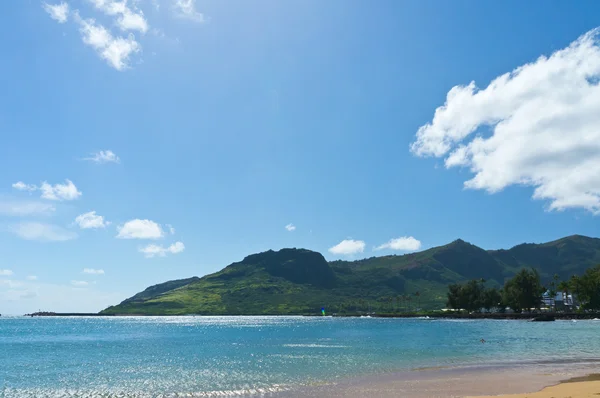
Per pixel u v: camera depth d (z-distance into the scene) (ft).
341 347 294.66
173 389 141.59
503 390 119.24
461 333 424.05
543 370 157.69
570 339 305.53
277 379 154.81
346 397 115.24
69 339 455.63
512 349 245.65
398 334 441.68
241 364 206.59
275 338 422.41
